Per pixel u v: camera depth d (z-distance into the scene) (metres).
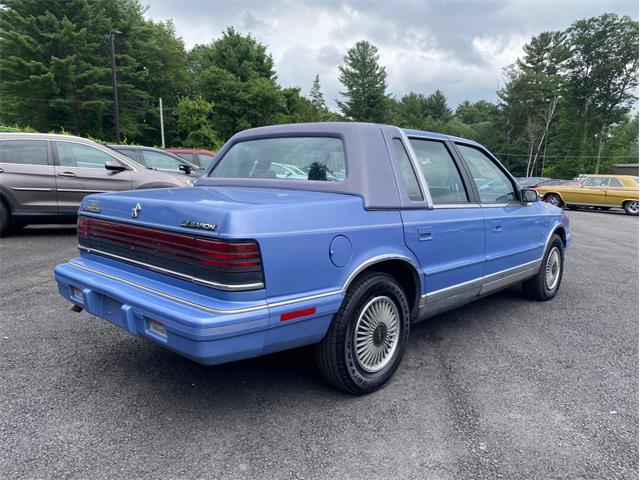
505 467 2.25
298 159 3.24
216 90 47.78
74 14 39.53
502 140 70.19
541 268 4.99
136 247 2.66
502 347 3.79
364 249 2.72
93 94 38.59
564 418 2.71
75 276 2.88
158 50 46.56
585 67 60.78
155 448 2.31
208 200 2.52
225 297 2.17
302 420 2.61
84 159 7.85
